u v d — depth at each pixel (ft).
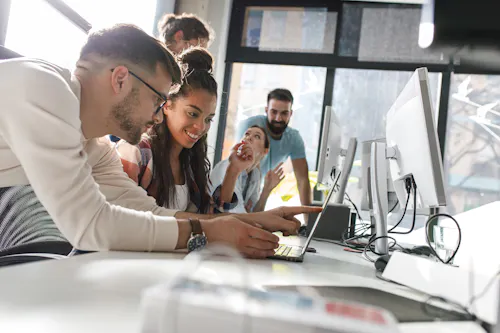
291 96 13.24
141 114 3.57
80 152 2.85
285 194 13.17
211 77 6.10
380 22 13.93
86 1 8.76
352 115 14.24
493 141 13.26
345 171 6.61
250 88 14.78
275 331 1.05
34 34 7.29
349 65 14.03
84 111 3.44
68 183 2.65
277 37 14.52
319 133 14.29
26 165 2.67
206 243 2.77
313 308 1.15
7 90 2.71
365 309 1.17
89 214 2.62
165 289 1.17
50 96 2.73
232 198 8.41
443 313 1.67
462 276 1.87
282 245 4.28
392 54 13.79
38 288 1.46
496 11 13.25
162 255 2.59
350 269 3.07
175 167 6.09
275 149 13.26
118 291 1.51
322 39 14.28
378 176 4.53
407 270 2.37
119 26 3.47
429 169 3.59
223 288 1.29
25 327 1.10
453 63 13.44
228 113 14.71
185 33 7.87
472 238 5.01
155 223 2.75
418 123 3.70
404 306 1.75
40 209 3.40
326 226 6.59
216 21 14.01
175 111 5.78
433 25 13.58
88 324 1.15
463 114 13.46
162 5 12.67
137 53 3.40
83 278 1.67
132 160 5.16
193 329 1.08
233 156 8.65
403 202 4.75
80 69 3.41
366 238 6.73
